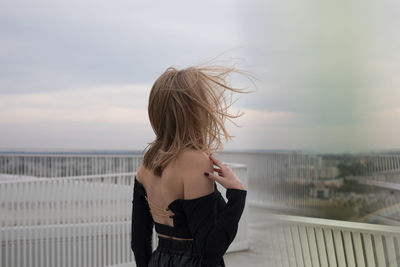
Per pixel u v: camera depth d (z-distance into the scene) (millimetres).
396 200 16422
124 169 8305
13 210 4219
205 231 1166
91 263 4648
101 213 4738
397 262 1768
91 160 8336
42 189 4395
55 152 8805
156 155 1333
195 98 1269
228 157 10211
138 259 1407
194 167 1220
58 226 4465
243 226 5898
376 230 1820
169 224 1281
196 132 1289
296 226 2107
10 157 8383
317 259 2043
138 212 1416
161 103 1302
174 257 1259
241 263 5168
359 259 1886
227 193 1203
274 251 2164
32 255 4328
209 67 1347
